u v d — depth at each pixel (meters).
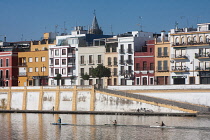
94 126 196.00
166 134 176.62
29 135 181.75
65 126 199.00
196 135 174.00
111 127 192.50
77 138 174.38
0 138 177.50
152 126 189.62
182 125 189.88
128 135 176.88
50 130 190.75
